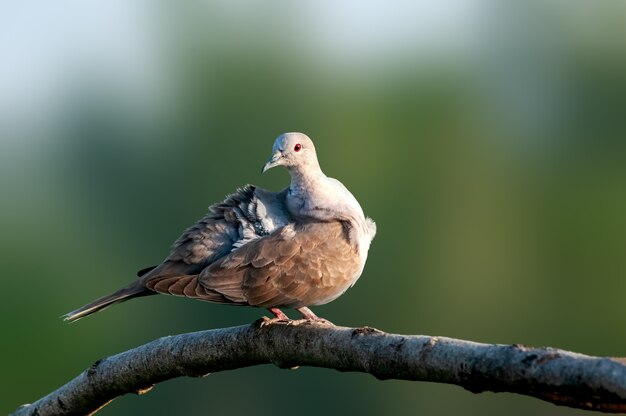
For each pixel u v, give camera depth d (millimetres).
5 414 16859
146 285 7742
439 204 20391
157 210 18984
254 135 19812
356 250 8297
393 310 18469
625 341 19422
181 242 8172
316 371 15852
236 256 7918
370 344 6422
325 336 6770
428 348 6070
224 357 7344
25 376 17078
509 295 19453
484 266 19688
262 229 8164
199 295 7699
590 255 20375
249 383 15836
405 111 21172
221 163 19375
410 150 20844
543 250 20328
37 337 17484
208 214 8289
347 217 8336
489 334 19031
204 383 15789
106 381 7746
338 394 15852
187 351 7449
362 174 20484
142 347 7641
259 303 7914
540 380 5551
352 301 18109
